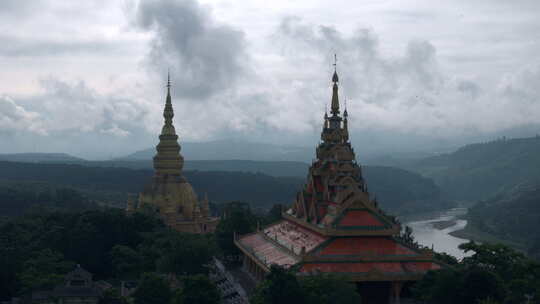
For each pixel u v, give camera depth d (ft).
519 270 429.38
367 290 440.86
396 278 425.28
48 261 553.64
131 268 583.58
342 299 373.81
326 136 542.16
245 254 636.07
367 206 459.32
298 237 513.86
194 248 564.71
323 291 377.91
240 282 559.38
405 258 441.68
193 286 411.75
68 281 486.38
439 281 387.96
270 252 523.29
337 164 500.74
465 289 379.14
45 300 472.44
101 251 614.75
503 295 383.45
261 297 384.27
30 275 508.12
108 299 440.04
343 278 392.47
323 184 516.32
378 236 455.22
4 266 501.97
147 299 434.71
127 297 474.49
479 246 467.11
